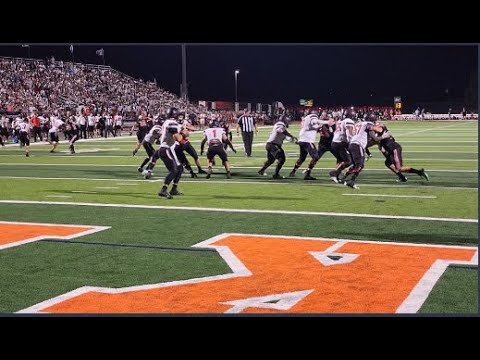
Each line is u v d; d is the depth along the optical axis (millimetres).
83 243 6137
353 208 8172
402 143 23047
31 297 4422
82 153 20062
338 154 10930
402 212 7828
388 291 4465
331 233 6527
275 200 8961
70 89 39094
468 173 12609
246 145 17719
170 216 7684
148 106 41406
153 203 8789
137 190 10359
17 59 37875
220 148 12039
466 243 5992
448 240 6141
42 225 7148
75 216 7762
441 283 4633
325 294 4418
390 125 44906
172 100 44906
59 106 35844
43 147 23859
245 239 6258
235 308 4160
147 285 4684
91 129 30859
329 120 11680
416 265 5164
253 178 12102
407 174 12477
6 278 4895
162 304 4262
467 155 17281
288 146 22719
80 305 4250
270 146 12023
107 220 7445
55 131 20609
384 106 61875
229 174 12125
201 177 12383
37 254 5691
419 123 49188
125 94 42688
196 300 4328
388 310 4082
